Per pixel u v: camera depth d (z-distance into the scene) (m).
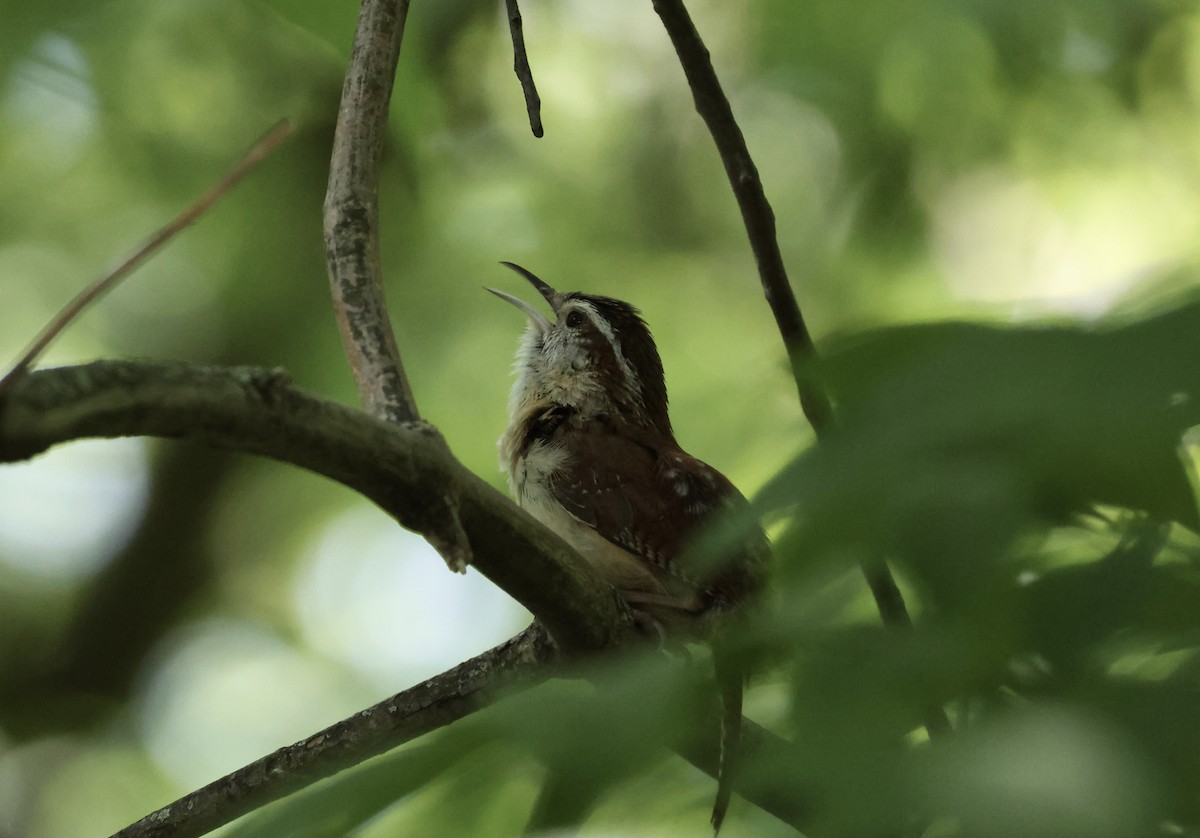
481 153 16.39
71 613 18.28
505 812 2.04
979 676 1.92
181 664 16.92
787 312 6.79
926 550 1.89
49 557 18.33
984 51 13.60
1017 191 15.59
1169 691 1.85
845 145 15.62
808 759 1.89
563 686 2.25
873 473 1.89
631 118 17.52
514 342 15.13
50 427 3.04
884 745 1.86
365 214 5.71
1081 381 1.76
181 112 15.08
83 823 15.98
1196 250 2.35
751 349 15.82
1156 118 14.59
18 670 17.81
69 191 15.57
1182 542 2.05
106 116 14.30
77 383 3.12
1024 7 12.98
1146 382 1.69
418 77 6.61
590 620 5.24
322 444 3.82
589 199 16.86
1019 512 1.81
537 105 5.41
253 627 16.94
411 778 2.11
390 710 5.32
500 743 2.07
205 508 18.41
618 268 16.77
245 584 18.16
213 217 15.97
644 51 17.42
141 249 2.91
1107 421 1.71
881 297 15.62
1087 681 1.92
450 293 15.59
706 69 6.43
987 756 1.71
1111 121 14.59
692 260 17.11
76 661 17.91
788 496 1.96
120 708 17.55
